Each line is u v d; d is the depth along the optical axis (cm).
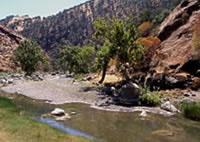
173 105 1848
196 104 1614
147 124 1370
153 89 2639
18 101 2145
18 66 8444
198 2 3631
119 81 3262
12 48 9381
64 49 6950
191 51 2881
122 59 2795
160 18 5503
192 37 3108
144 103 1948
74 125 1345
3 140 892
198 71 2619
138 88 2059
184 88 2517
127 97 2034
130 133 1192
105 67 3356
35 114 1612
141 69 3319
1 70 7638
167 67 3050
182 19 3722
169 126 1325
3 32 9962
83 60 5753
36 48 6166
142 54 2950
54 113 1583
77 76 4747
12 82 3753
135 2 17825
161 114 1633
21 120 1244
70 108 1850
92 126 1327
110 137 1123
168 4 10919
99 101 2122
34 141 923
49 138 991
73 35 19688
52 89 2841
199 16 3294
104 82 3425
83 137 1091
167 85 2592
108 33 3072
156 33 4622
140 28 5241
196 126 1323
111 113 1675
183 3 4000
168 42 3575
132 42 2833
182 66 2827
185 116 1554
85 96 2356
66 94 2483
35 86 3161
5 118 1247
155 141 1065
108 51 2897
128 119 1493
